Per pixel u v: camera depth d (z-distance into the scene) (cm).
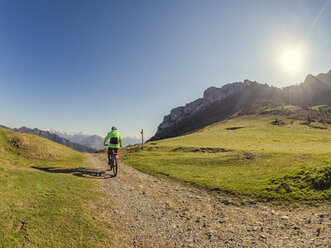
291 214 936
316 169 1373
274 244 639
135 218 848
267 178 1537
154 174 2134
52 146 2989
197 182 1672
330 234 660
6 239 512
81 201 915
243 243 658
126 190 1298
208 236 720
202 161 2750
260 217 927
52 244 549
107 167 2336
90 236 632
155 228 771
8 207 668
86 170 1927
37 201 792
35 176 1099
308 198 1087
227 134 8000
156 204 1080
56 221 673
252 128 9288
